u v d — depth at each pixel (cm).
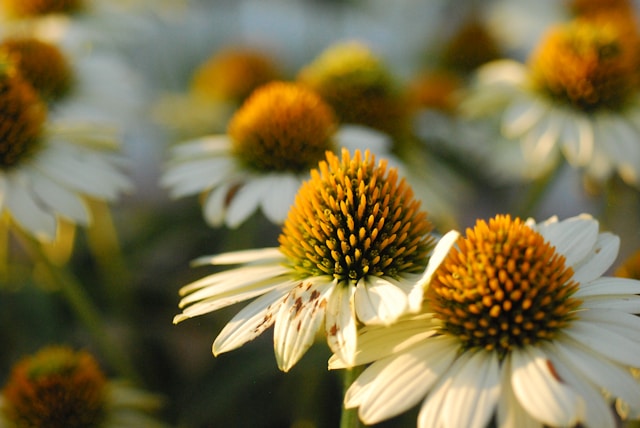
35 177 55
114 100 63
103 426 55
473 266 46
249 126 57
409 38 97
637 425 48
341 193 48
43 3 67
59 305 63
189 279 66
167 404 60
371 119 62
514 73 63
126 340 63
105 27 68
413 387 45
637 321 46
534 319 46
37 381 54
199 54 89
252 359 60
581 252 48
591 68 61
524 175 67
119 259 63
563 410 44
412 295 46
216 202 56
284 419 60
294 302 47
